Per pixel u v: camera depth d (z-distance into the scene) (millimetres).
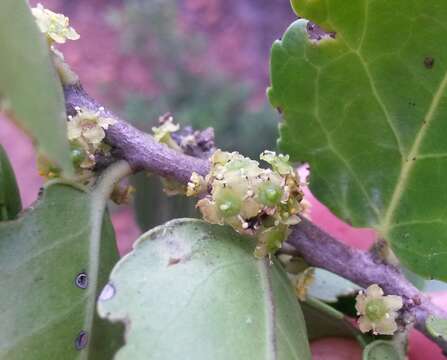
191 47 321
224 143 265
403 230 54
